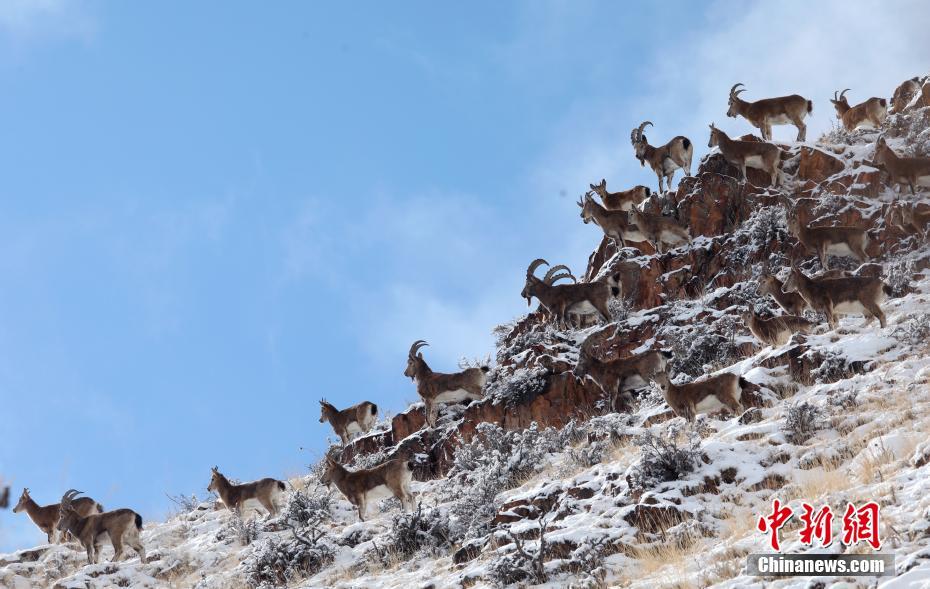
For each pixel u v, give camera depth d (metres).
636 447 70.00
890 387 65.25
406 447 95.69
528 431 85.31
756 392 70.75
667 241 100.56
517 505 67.69
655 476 60.97
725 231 101.81
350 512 86.50
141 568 81.44
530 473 78.50
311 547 75.44
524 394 91.56
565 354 93.12
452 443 93.12
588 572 54.03
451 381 94.88
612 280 96.50
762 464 60.03
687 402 70.25
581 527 58.91
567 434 83.19
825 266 88.00
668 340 90.19
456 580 59.34
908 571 41.41
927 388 62.66
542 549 55.78
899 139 105.06
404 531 72.44
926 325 71.31
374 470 80.62
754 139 107.94
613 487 62.75
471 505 72.00
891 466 53.28
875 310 75.94
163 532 91.38
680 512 56.53
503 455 80.69
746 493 57.47
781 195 92.50
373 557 72.81
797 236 89.12
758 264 94.38
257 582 74.50
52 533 94.62
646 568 52.22
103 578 79.38
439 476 92.50
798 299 83.31
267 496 88.38
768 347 81.31
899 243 90.44
